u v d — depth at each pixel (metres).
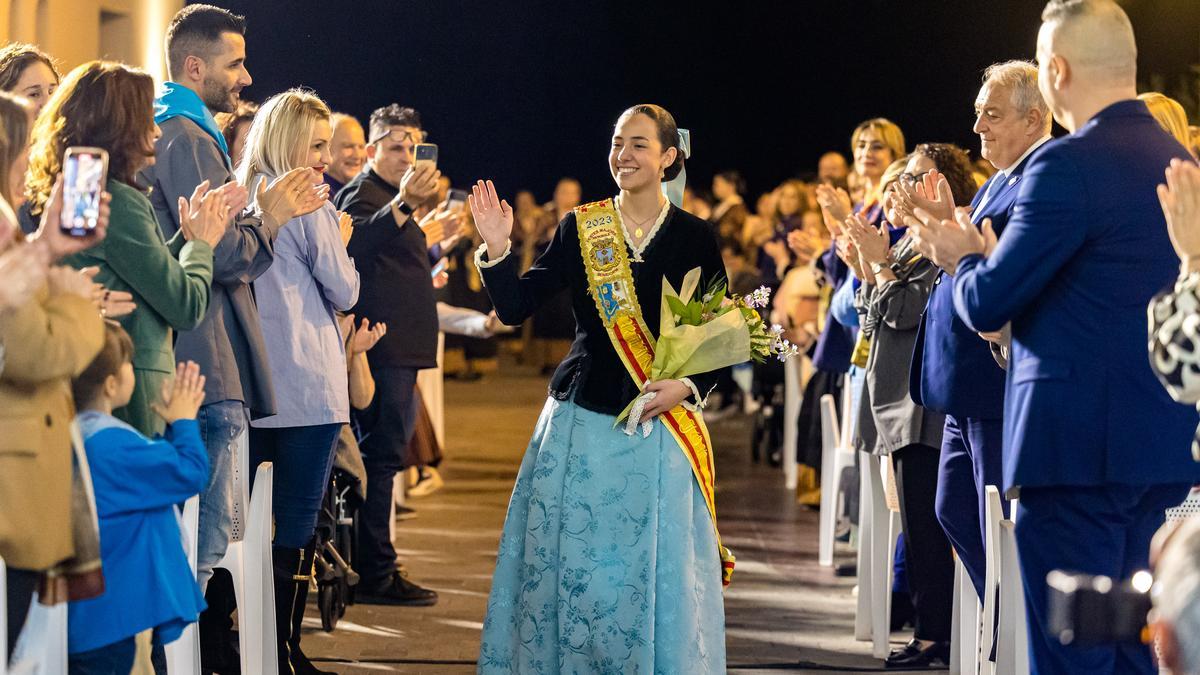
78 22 9.55
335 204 7.98
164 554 4.29
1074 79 4.38
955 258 4.48
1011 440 4.34
